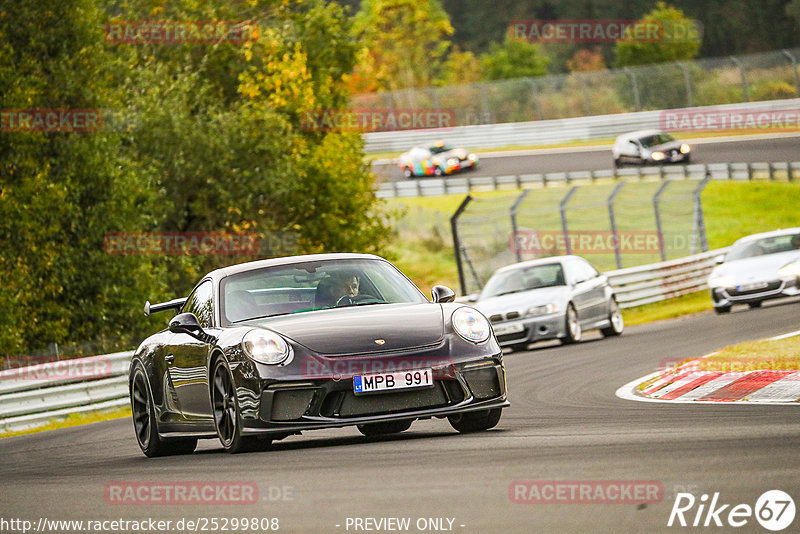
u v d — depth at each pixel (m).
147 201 89.19
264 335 25.88
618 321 70.81
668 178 164.38
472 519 15.74
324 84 123.25
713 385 34.19
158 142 98.06
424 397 25.38
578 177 168.00
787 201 150.75
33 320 80.62
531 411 33.06
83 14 86.38
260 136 103.31
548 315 65.06
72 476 26.62
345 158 114.00
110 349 83.44
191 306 31.30
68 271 81.94
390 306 28.11
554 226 153.00
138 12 108.62
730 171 159.00
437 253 155.25
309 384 24.88
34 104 82.12
